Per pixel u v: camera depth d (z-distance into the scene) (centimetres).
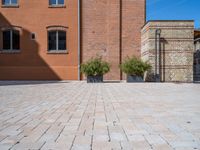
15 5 2438
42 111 773
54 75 2445
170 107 841
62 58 2445
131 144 450
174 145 444
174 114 721
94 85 1795
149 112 753
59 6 2439
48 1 2445
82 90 1422
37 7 2445
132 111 770
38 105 891
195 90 1414
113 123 612
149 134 514
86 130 547
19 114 726
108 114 724
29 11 2444
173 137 493
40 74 2447
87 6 2453
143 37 2342
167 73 2150
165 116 693
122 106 865
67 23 2445
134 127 572
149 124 601
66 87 1627
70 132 530
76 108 827
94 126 582
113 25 2445
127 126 582
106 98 1076
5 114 726
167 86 1683
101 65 2100
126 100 1013
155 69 2136
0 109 809
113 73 2444
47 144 452
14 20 2442
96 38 2452
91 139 481
